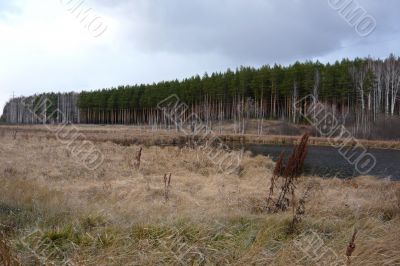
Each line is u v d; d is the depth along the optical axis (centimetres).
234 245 384
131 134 3697
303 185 892
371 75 4850
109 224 453
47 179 1012
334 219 519
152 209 609
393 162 2181
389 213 604
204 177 1184
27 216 469
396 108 5266
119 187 910
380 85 5125
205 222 450
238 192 846
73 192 811
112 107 7206
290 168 629
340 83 4950
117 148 1966
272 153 2595
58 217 473
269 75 5956
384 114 4625
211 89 6131
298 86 5428
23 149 1711
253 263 339
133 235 401
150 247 371
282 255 343
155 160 1525
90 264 331
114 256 343
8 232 403
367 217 514
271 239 400
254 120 5684
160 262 341
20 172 1063
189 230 415
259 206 691
